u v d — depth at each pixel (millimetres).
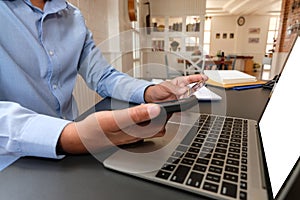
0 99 514
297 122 257
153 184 266
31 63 561
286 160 236
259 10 8258
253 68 6773
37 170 296
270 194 230
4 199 243
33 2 617
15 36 537
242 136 403
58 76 626
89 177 281
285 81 426
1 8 523
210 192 243
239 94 821
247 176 269
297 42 446
